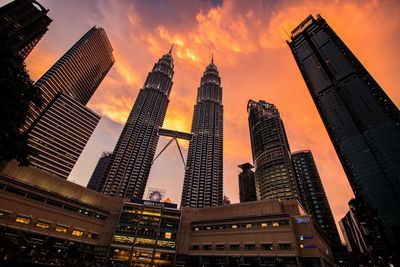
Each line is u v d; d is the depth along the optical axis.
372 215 164.12
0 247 30.69
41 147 154.75
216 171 192.38
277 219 69.38
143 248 82.94
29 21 136.75
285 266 60.53
